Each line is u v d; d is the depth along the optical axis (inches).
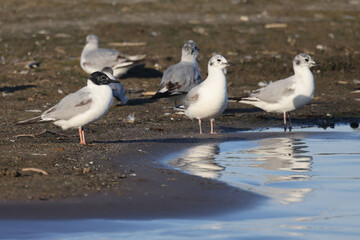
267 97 658.8
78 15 1246.9
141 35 1124.5
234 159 491.8
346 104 811.4
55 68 934.4
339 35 1170.6
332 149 536.7
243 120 706.8
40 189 389.7
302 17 1284.4
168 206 363.3
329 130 651.5
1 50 1015.0
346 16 1298.0
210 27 1178.6
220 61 580.7
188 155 506.3
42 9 1295.5
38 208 355.3
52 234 316.5
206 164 472.7
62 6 1318.9
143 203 368.2
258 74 969.5
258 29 1178.6
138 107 763.4
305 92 652.7
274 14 1299.2
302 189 402.0
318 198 382.6
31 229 323.6
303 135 611.8
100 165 460.1
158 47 1058.1
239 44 1092.5
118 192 388.8
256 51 1061.8
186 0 1385.3
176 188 400.2
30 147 514.3
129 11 1285.7
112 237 313.1
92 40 909.2
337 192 396.2
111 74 760.3
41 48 1033.5
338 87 921.5
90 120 522.0
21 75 892.0
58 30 1139.3
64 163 460.8
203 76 932.0
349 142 572.4
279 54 1050.7
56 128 619.5
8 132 592.7
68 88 847.1
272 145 555.2
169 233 319.3
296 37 1143.6
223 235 316.5
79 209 355.3
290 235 317.7
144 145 542.0
